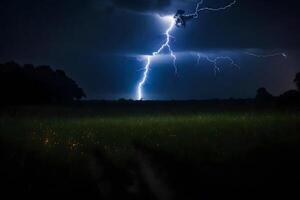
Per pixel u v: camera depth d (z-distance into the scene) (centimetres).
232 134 1986
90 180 1050
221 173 1051
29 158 1404
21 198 879
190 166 1174
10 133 2361
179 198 853
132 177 1094
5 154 1505
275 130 2002
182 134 2125
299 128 2086
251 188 873
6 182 1030
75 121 3506
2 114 4662
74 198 880
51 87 7575
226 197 825
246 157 1249
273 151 1297
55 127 2844
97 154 1549
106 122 3312
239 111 4550
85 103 7269
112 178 1088
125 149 1655
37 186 986
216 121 2930
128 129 2589
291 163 1100
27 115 4619
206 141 1747
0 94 6581
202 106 6225
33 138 2064
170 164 1233
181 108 5944
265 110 4397
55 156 1441
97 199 873
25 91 6838
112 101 8000
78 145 1809
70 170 1193
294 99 5203
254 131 2027
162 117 3856
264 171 1033
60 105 6612
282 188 862
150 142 1834
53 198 880
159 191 923
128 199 872
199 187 923
